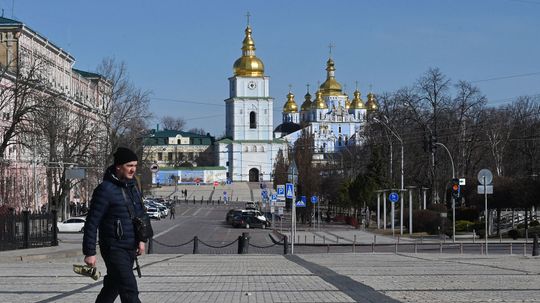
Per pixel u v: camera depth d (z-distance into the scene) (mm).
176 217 103312
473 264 27828
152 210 94312
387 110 86812
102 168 68500
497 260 31188
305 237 59250
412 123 84062
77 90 99312
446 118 80125
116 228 9250
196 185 177875
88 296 15766
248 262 30297
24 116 61781
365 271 23656
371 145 88250
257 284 18984
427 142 59281
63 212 71250
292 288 17797
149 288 17797
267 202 107875
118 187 9391
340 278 20672
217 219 98375
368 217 82312
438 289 17156
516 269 24578
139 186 10039
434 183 77625
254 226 78562
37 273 22578
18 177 66438
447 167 80500
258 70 180750
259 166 180750
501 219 75812
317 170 94750
